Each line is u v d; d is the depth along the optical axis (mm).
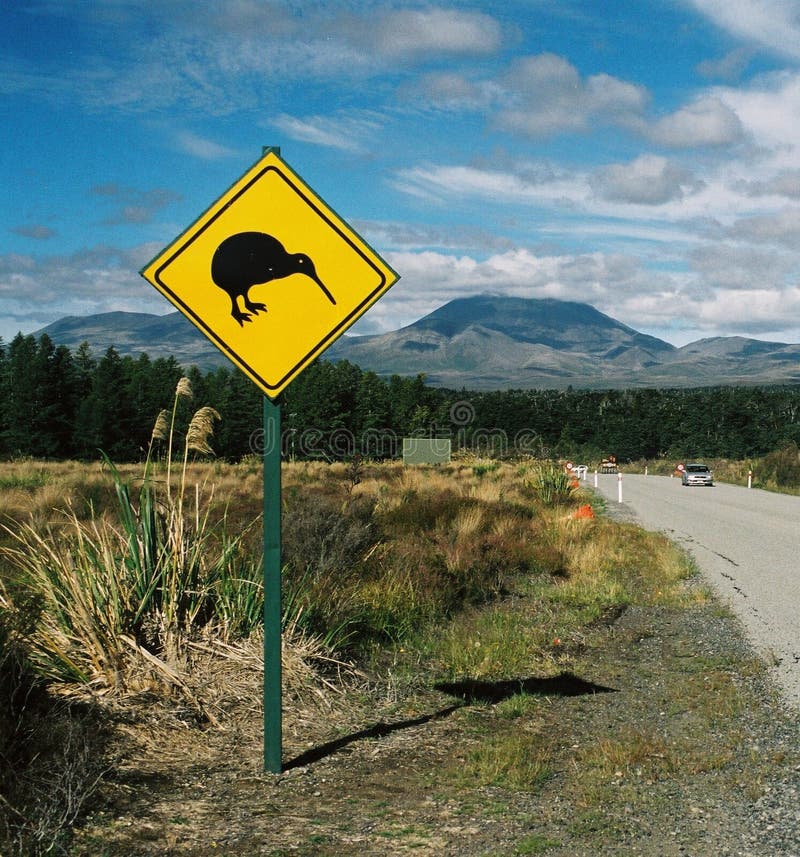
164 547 6066
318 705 5715
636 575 13086
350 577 9555
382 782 4516
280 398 4648
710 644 8430
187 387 6270
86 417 72812
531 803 4270
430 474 30859
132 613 5668
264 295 4605
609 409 106750
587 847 3746
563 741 5367
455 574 10859
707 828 3984
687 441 95688
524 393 134625
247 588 6375
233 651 5836
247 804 4129
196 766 4617
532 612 9875
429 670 7078
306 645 6445
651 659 7832
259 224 4613
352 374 84125
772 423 95250
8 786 3848
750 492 37812
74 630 5539
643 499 31453
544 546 14188
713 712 6031
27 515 13711
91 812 3826
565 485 25594
